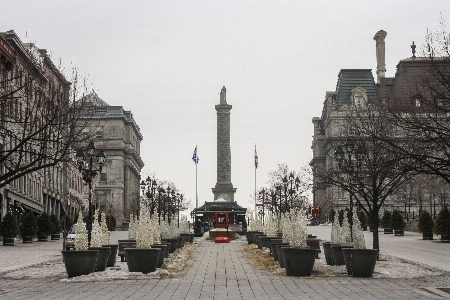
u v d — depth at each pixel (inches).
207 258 1480.1
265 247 1651.1
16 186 2591.0
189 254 1567.4
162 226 1731.1
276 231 1734.7
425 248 1726.1
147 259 1033.5
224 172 5073.8
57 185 3380.9
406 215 3447.3
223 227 3058.6
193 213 3304.6
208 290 841.5
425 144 1059.3
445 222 1993.1
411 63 3914.9
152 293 806.5
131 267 1036.5
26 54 1895.9
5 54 1836.9
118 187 5073.8
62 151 1192.8
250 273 1093.1
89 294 793.6
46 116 1219.9
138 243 1065.5
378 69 4596.5
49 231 2401.6
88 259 998.4
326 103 4904.0
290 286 887.7
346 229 1185.4
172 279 983.0
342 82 4490.7
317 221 4205.2
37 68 1654.8
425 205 4065.0
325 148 4783.5
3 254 1614.2
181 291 829.2
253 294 797.2
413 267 1128.2
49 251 1754.4
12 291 826.8
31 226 2256.4
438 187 2957.7
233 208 3166.8
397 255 1455.5
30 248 1916.8
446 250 1641.2
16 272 1090.1
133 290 839.1
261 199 4653.1
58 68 1916.8
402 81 3892.7
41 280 968.3
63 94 1615.4
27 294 794.2
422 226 2171.5
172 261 1277.1
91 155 1366.9
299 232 1090.7
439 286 875.4
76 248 1012.5
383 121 1745.8
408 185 3540.8
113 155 5098.4
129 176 5383.9
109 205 4761.3
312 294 794.8
